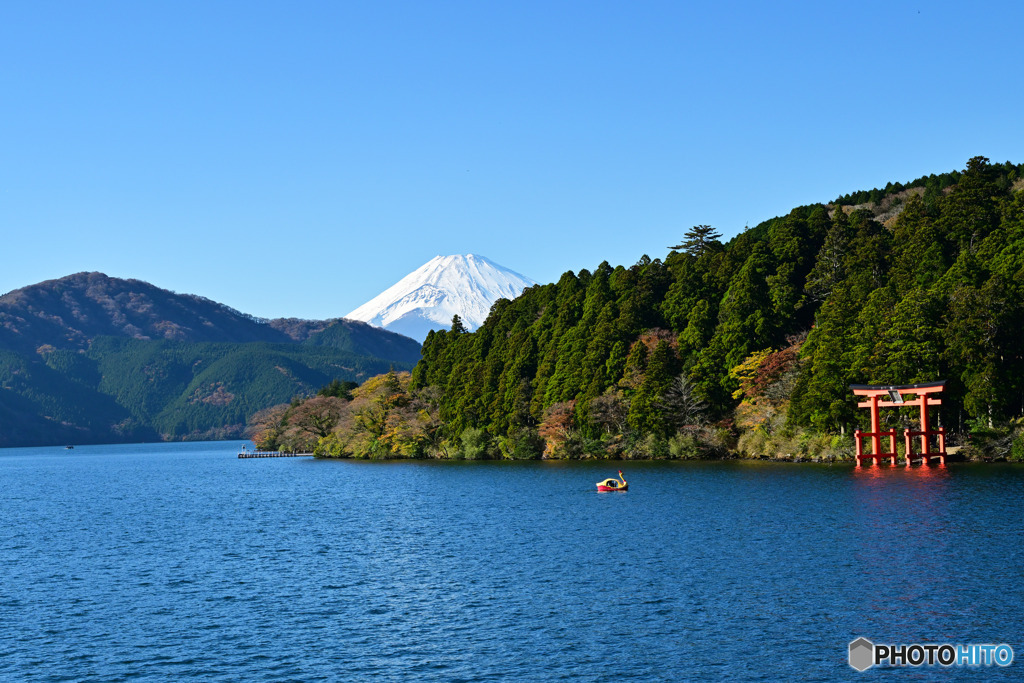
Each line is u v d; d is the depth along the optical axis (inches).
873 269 5132.9
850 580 1872.5
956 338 3973.9
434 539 2655.0
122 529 3157.0
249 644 1589.6
